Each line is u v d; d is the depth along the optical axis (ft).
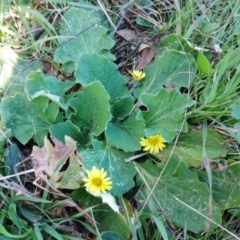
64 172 0.87
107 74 0.97
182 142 0.93
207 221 0.86
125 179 0.89
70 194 0.87
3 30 1.07
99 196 0.84
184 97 0.91
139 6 1.14
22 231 0.85
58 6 1.13
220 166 0.91
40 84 0.94
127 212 0.84
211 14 1.14
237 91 1.01
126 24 1.14
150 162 0.91
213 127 0.97
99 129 0.91
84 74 0.95
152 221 0.87
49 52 1.05
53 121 0.93
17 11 1.08
